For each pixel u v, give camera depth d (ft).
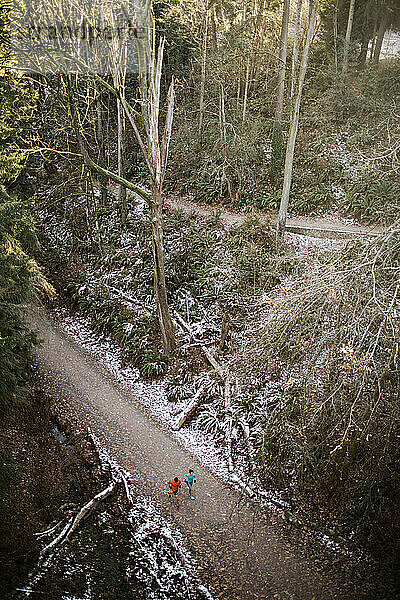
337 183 74.95
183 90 95.09
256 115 88.94
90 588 29.12
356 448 33.60
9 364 36.63
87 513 34.99
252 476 38.88
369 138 77.66
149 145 45.60
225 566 31.48
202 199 78.69
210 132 83.76
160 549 32.55
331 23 98.94
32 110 71.51
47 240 77.51
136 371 53.31
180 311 59.36
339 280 31.40
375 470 32.86
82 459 40.83
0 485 33.27
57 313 64.85
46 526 33.71
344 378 33.76
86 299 64.08
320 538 33.35
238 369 42.34
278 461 37.96
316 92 89.10
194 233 67.72
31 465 39.11
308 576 30.78
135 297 63.05
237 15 84.48
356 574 30.73
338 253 37.27
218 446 42.68
